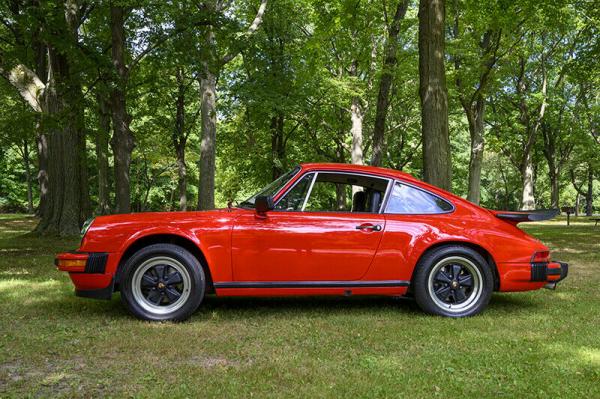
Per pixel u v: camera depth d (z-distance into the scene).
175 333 3.90
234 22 12.18
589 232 16.89
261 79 21.38
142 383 2.84
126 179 12.98
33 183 46.12
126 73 12.98
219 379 2.89
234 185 34.19
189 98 27.08
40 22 10.20
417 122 30.08
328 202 4.80
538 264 4.70
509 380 2.95
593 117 33.09
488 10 15.55
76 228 13.99
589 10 15.51
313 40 16.62
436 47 8.14
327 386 2.79
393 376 2.97
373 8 15.66
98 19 15.75
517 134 31.30
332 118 27.00
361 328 4.11
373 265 4.54
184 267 4.31
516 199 55.38
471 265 4.62
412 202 4.78
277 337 3.82
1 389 2.73
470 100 20.03
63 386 2.79
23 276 6.73
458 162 40.16
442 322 4.36
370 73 20.47
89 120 16.98
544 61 28.52
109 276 4.27
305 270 4.44
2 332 3.88
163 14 11.42
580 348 3.57
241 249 4.37
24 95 12.70
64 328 4.00
